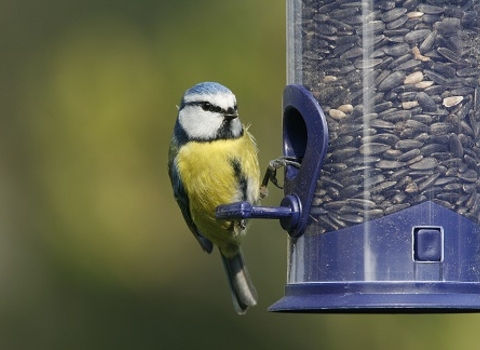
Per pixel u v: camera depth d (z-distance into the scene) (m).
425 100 9.05
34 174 15.22
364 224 8.95
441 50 9.09
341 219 9.03
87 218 14.81
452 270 8.84
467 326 13.02
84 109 15.03
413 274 8.81
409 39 9.09
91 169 14.85
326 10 9.32
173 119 14.79
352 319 13.67
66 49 15.37
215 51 14.71
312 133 9.24
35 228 15.09
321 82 9.30
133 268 14.77
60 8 15.59
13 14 15.72
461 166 9.03
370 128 9.07
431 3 9.09
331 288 8.96
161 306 14.77
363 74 9.12
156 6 15.09
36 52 15.58
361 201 9.00
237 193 10.67
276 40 14.68
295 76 9.60
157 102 14.82
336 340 13.77
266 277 14.41
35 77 15.49
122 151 14.80
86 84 15.12
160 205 14.74
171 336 14.73
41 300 15.01
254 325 14.43
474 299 8.71
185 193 10.89
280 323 14.30
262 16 14.74
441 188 8.96
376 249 8.89
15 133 15.41
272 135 14.43
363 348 13.52
